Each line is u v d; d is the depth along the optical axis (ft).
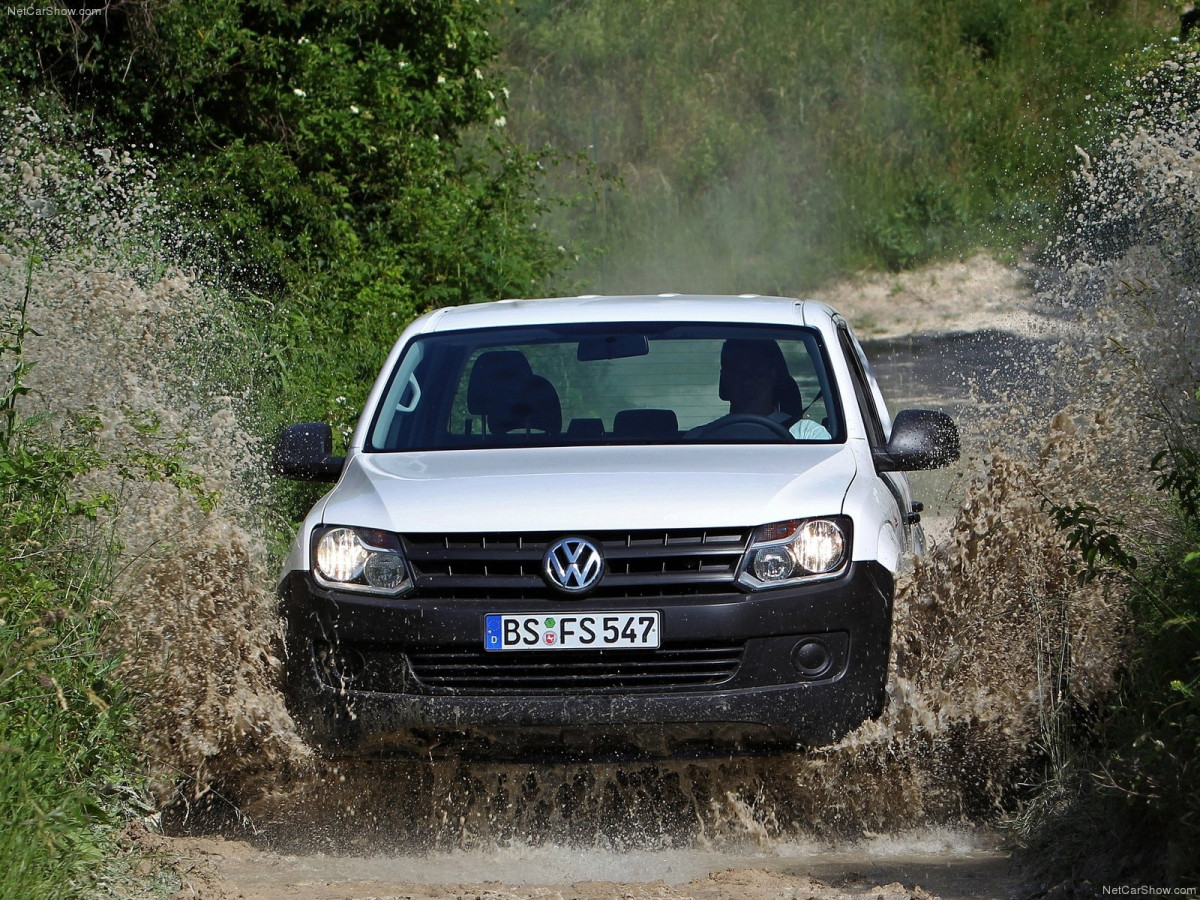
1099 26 411.13
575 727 61.98
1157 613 63.46
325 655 65.51
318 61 186.39
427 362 82.07
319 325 151.53
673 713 61.77
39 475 66.59
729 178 399.85
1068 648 67.62
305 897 56.75
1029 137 387.34
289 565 68.49
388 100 194.90
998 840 65.67
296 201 170.50
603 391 78.89
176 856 60.34
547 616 62.80
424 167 197.77
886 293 351.25
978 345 266.36
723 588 63.41
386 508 67.15
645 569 63.72
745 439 74.79
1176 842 53.11
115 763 64.18
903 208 376.68
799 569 63.93
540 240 207.00
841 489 67.56
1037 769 68.23
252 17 187.93
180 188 157.89
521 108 422.00
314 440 78.38
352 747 64.64
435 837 67.87
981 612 68.08
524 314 85.46
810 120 414.21
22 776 53.88
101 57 160.66
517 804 67.92
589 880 62.08
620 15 451.53
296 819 69.31
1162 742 55.26
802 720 62.59
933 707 65.05
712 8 455.63
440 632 63.21
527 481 67.72
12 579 62.44
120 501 73.36
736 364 79.00
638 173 403.13
